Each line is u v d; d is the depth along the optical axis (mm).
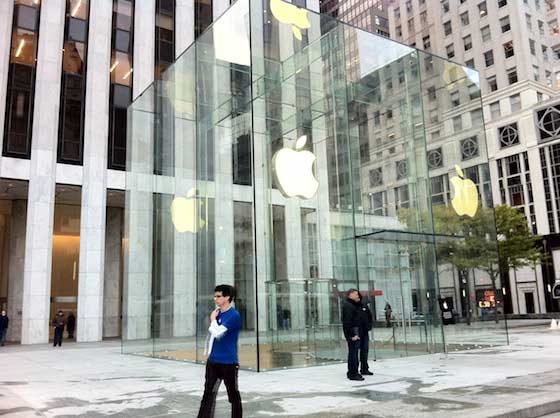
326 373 11688
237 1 14617
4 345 27578
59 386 10750
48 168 29812
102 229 31047
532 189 53594
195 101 17031
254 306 12984
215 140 15531
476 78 19953
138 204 21000
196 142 16656
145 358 17953
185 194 17719
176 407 8094
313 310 14016
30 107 30172
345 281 14938
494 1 59469
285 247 13797
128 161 22109
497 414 6660
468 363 12805
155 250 19484
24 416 7480
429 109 18453
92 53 32500
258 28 14148
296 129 14758
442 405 7402
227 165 14750
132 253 20688
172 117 18922
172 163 18641
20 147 29531
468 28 62312
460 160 18719
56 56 31172
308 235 14461
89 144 31359
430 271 16766
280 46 14625
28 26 30984
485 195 18969
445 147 18516
